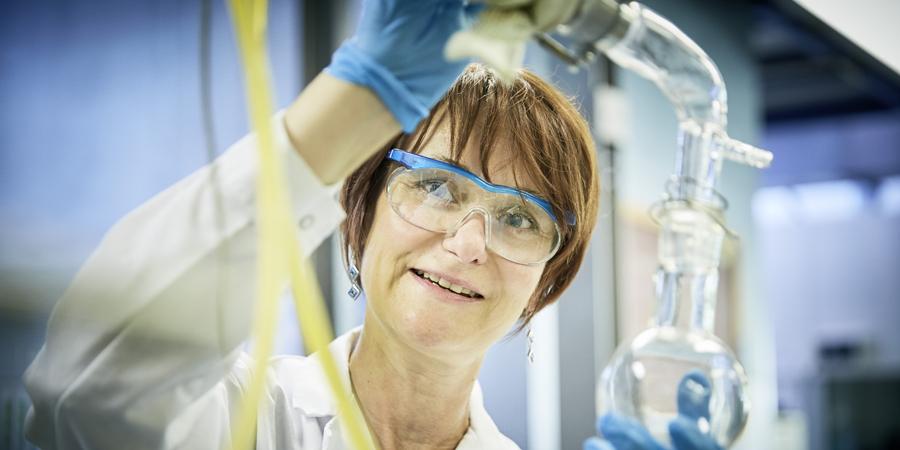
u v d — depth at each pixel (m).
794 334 10.03
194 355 0.98
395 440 1.44
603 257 3.39
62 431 1.03
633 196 3.98
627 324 3.86
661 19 0.98
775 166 9.27
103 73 3.35
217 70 3.10
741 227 5.13
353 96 0.89
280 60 3.37
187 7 3.34
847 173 9.24
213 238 0.94
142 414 1.02
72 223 3.21
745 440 4.97
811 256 10.03
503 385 3.44
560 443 3.34
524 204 1.29
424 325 1.27
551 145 1.33
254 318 0.98
